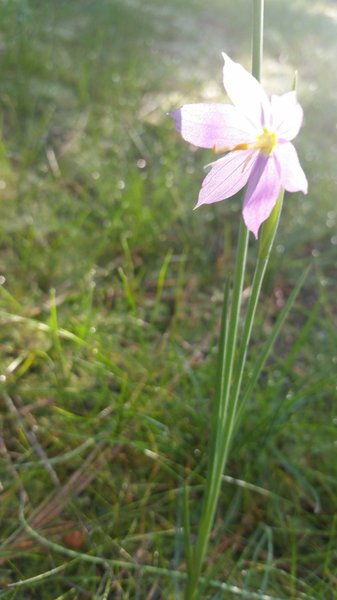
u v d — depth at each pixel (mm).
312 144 351
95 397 199
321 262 275
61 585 164
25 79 339
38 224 266
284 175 110
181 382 211
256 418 200
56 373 210
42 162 301
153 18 481
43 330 219
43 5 437
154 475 189
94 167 297
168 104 361
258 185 111
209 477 139
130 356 213
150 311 241
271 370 210
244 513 185
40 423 198
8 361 212
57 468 188
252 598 164
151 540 175
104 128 332
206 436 197
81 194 289
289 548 177
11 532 172
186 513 143
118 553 171
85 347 217
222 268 265
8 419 197
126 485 186
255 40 115
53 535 172
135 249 264
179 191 290
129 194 274
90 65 373
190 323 239
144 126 338
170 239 274
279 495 189
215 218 287
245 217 112
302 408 210
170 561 172
